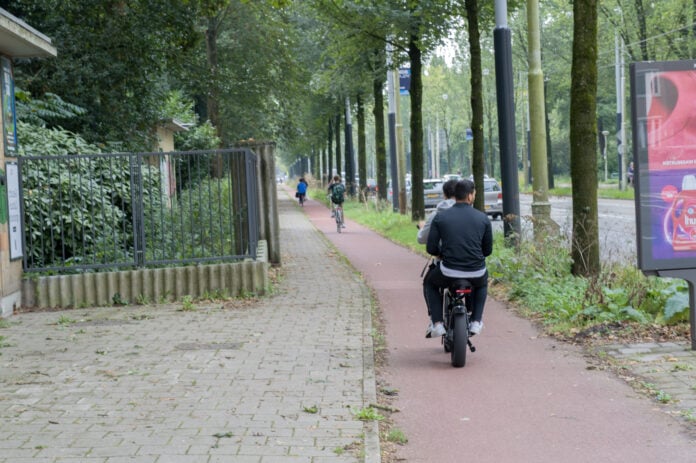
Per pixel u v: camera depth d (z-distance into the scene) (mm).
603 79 55281
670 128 7996
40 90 19484
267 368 7617
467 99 67688
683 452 5219
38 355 8336
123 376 7348
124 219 12242
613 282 10625
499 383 7109
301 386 6938
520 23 50000
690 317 7953
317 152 79562
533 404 6426
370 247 22828
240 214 12773
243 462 5012
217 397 6586
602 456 5207
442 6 21359
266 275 12258
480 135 18422
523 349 8477
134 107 20609
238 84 35781
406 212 33156
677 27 35500
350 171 51250
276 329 9672
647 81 7977
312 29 36062
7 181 11078
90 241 13094
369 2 22875
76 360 8055
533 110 15133
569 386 6906
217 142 34969
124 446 5328
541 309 10352
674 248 8000
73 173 13391
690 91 7973
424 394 6844
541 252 12820
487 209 33312
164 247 12211
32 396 6668
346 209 44500
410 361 8125
